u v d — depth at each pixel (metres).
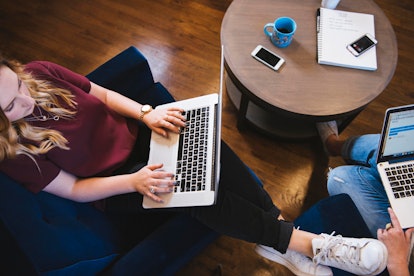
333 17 1.43
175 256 1.03
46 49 2.11
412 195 1.23
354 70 1.35
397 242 1.15
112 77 1.32
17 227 0.85
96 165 1.14
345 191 1.36
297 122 1.76
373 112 1.89
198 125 1.21
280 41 1.36
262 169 1.77
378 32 1.42
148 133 1.34
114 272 1.00
